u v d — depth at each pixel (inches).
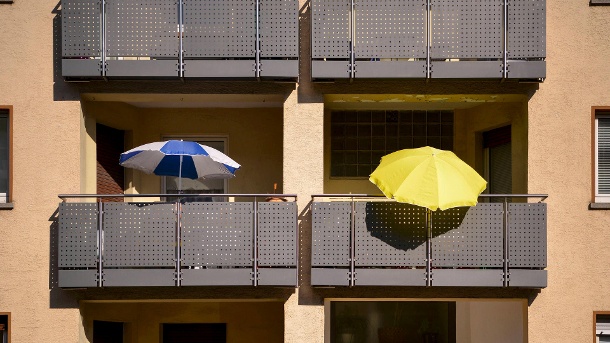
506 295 625.6
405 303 794.8
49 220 622.2
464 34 618.5
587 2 637.3
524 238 607.8
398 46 617.6
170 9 616.7
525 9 619.2
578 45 636.1
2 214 621.9
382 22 618.2
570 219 627.5
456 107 735.7
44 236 621.0
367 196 613.9
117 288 621.6
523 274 606.2
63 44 614.2
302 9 639.8
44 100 628.4
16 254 618.8
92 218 602.2
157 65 616.4
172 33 616.4
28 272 618.2
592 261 624.7
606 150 637.9
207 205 603.5
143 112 735.7
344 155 746.2
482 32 618.8
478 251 606.5
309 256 624.7
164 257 599.8
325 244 606.2
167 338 770.2
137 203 602.5
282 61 616.4
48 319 616.7
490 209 608.1
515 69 618.8
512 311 660.7
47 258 619.5
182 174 636.1
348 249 605.9
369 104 724.0
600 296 622.8
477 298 624.7
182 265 599.8
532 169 631.2
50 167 625.3
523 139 644.7
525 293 624.7
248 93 635.5
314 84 634.2
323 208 608.1
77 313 617.6
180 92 633.0
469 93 634.8
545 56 618.8
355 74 618.5
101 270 600.1
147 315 760.3
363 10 618.2
